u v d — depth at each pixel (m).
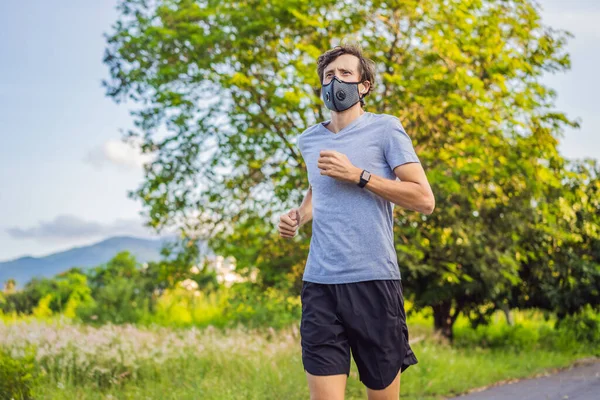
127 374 8.61
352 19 13.56
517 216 16.98
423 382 9.81
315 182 3.54
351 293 3.36
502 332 20.95
